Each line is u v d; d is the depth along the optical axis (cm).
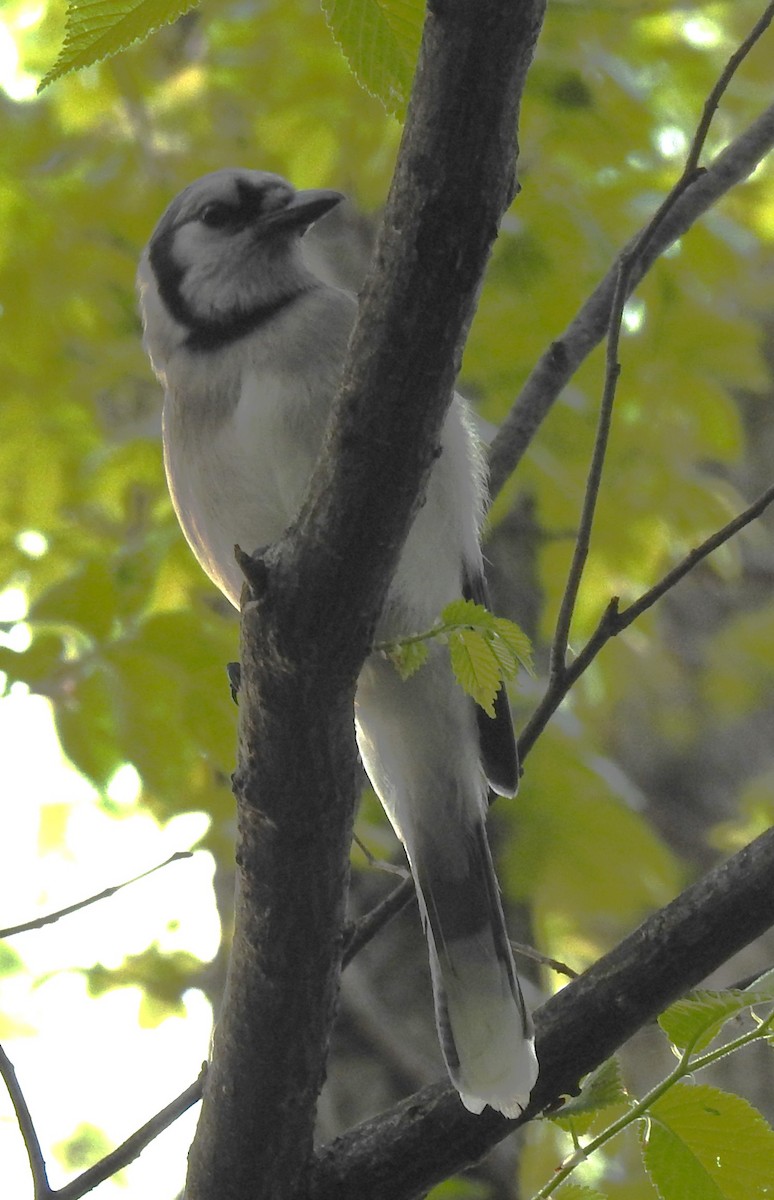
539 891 1003
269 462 682
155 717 708
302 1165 506
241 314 728
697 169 578
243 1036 492
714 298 1116
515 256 1026
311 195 766
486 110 401
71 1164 1230
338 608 445
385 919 612
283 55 1078
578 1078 490
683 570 565
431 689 687
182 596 969
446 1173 502
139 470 1044
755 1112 442
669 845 1353
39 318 1043
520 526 1088
